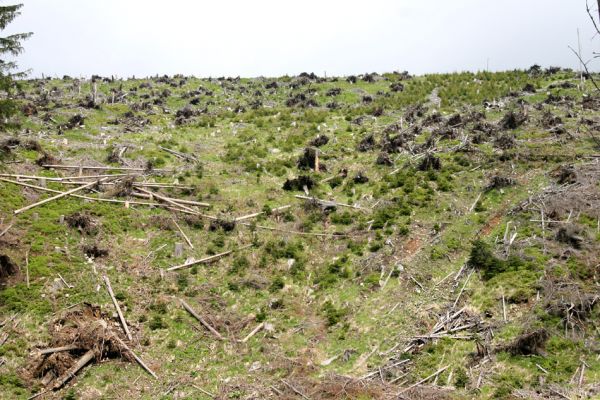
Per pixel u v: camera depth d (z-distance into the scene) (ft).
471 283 56.24
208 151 92.22
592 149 74.08
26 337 51.03
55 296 55.36
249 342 54.85
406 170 79.71
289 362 52.31
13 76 61.98
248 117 109.91
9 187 68.03
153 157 85.66
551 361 44.80
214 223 69.62
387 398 44.96
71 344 51.01
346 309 57.62
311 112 109.29
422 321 53.72
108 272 59.82
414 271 59.88
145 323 55.31
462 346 49.49
